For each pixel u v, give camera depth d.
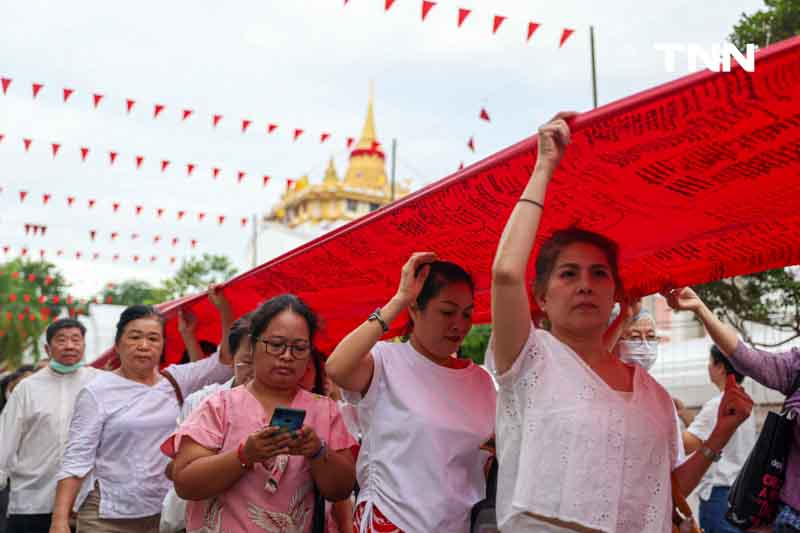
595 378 2.68
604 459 2.59
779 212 3.19
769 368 3.41
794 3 8.76
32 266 32.22
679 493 3.08
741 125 2.53
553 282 2.83
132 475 4.88
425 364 3.35
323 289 4.85
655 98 2.42
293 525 3.31
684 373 9.97
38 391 6.32
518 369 2.69
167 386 5.12
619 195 3.11
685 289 3.74
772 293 8.49
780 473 3.14
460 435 3.23
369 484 3.29
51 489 6.19
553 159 2.66
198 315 6.11
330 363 3.16
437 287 3.35
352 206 47.69
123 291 40.16
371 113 48.56
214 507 3.27
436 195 3.25
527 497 2.58
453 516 3.19
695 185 2.98
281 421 3.08
